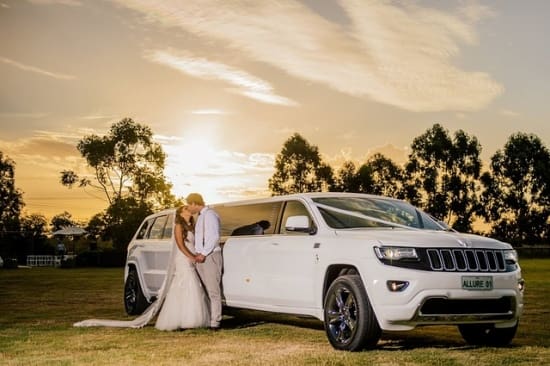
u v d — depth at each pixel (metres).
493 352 7.82
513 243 92.31
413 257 7.65
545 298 15.77
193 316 10.07
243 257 9.77
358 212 8.96
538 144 94.69
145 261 12.38
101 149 71.31
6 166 97.50
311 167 89.50
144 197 71.12
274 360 7.27
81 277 30.34
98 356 7.72
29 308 14.30
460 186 92.12
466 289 7.70
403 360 7.18
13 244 65.75
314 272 8.48
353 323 7.88
